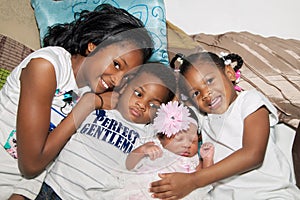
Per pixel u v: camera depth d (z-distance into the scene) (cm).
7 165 113
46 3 134
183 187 112
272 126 129
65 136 108
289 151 129
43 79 105
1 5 133
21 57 129
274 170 119
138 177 113
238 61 136
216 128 122
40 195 115
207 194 119
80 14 128
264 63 138
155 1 136
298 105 133
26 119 104
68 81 113
